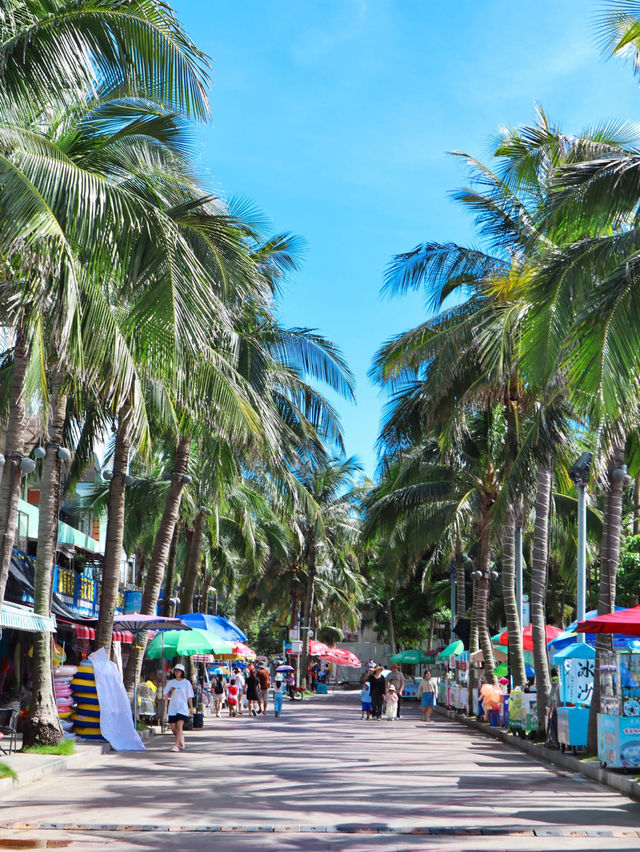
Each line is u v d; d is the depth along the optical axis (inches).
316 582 2645.2
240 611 2753.4
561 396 764.6
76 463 997.8
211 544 1881.2
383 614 3075.8
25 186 412.5
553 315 538.3
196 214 558.3
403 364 949.2
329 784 551.5
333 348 1038.4
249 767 643.5
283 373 1033.5
